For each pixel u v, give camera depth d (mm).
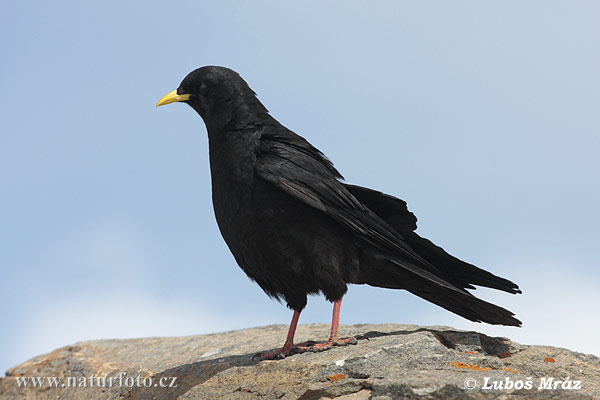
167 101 6801
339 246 6145
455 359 5527
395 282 6676
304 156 6293
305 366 5457
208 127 6656
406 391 4844
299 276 6176
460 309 6789
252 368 5633
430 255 6680
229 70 6727
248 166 6168
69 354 8188
